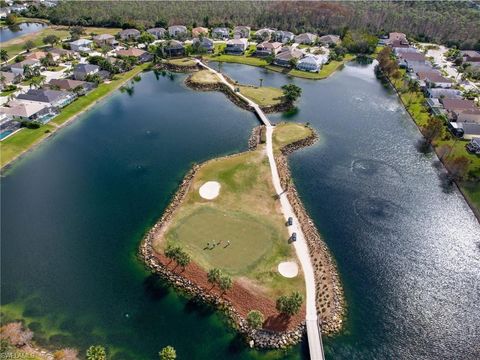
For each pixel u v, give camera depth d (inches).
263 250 2778.1
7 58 6919.3
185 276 2588.6
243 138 4542.3
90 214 3203.7
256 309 2353.6
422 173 3880.4
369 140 4557.1
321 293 2477.9
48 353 2119.8
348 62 7815.0
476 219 3230.8
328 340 2225.6
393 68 6678.2
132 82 6412.4
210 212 3161.9
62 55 7111.2
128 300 2448.3
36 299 2444.6
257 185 3540.8
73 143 4365.2
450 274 2694.4
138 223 3112.7
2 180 3646.7
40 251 2817.4
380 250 2878.9
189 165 3941.9
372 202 3400.6
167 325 2292.1
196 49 7632.9
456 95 5565.9
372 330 2295.8
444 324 2343.8
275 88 6018.7
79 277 2608.3
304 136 4475.9
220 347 2172.7
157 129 4736.7
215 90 6058.1
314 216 3208.7
